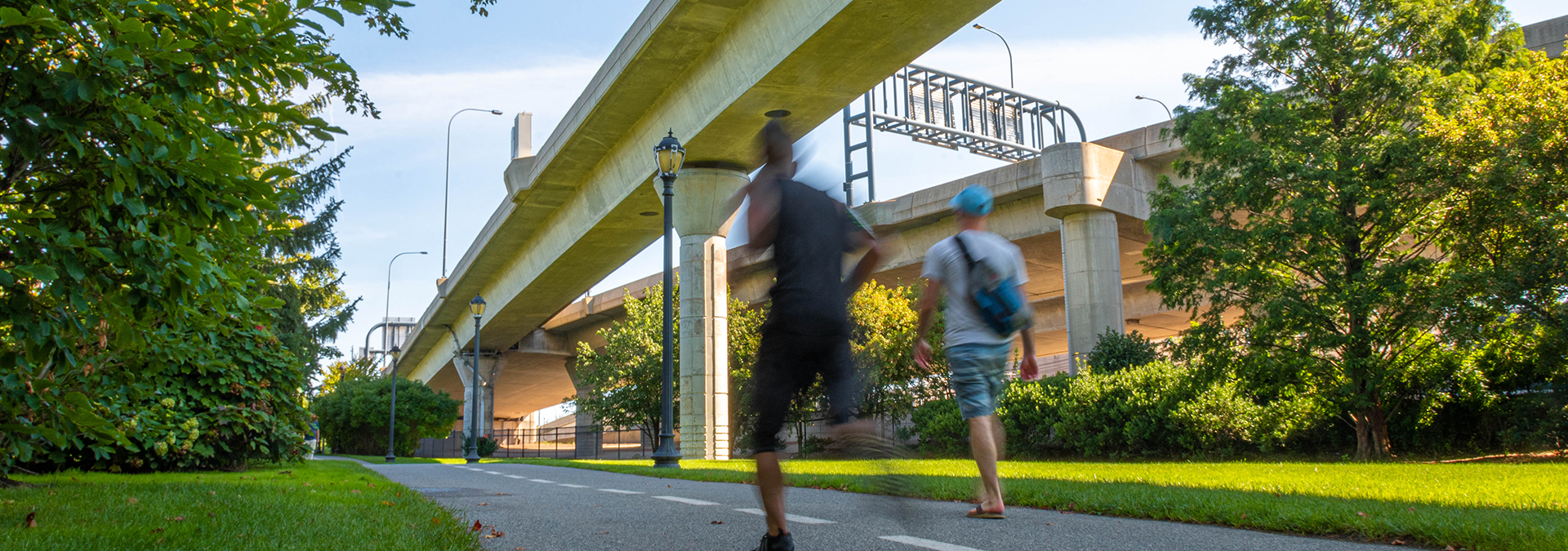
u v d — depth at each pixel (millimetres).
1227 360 18141
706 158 26719
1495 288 15211
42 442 7645
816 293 3371
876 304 28891
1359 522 4285
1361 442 17672
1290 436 18594
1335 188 17469
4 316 4176
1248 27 19000
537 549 4207
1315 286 19594
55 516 4883
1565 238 15258
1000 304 4891
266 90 4945
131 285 4539
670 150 17578
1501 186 15805
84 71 4066
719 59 23391
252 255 5727
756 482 3473
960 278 4926
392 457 35938
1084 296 28906
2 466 7434
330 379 65125
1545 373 16625
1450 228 17250
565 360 71062
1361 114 18453
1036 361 5074
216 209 4570
